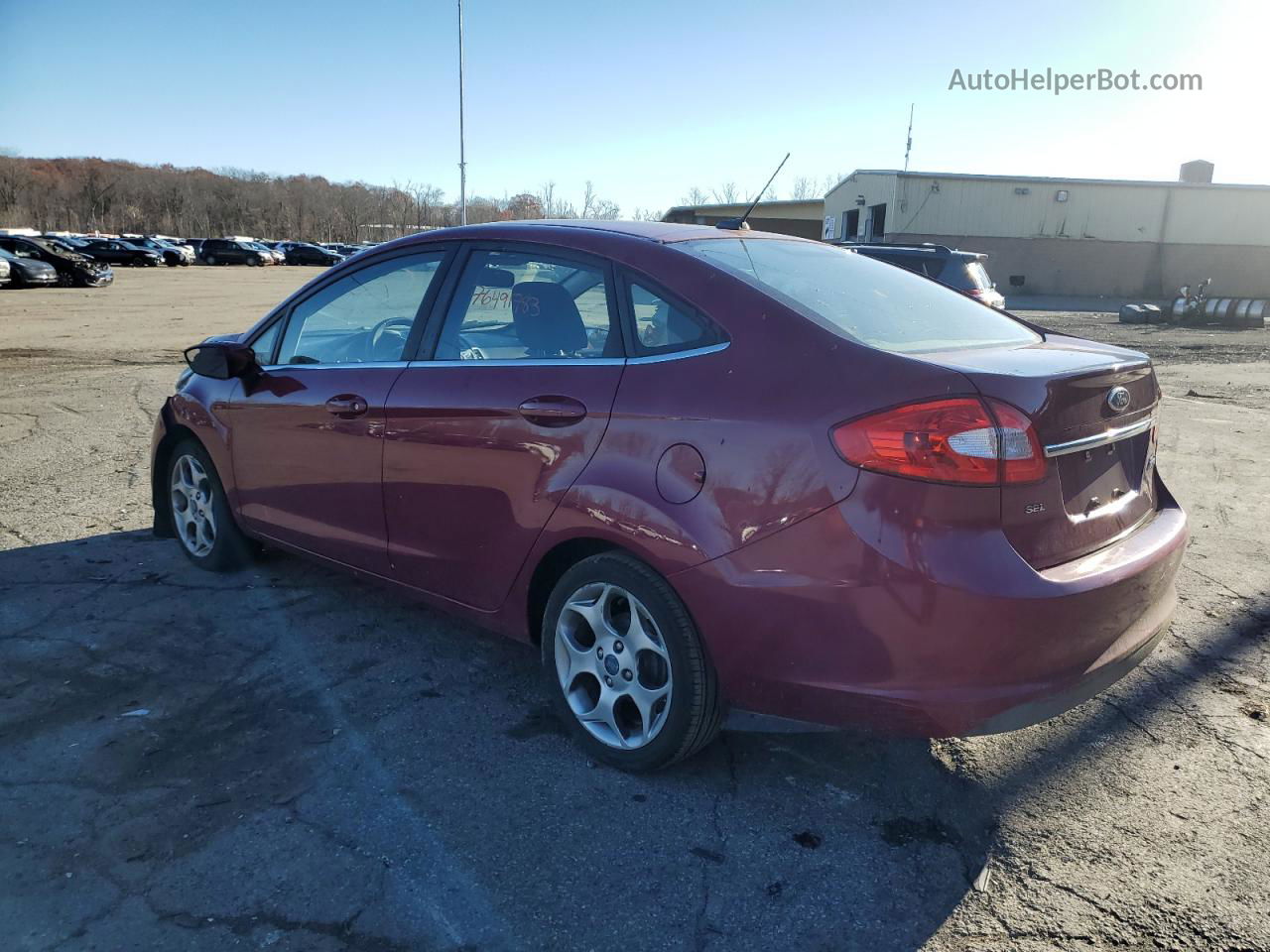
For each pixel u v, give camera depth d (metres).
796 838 2.63
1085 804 2.80
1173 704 3.41
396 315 3.63
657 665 2.85
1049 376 2.46
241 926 2.25
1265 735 3.20
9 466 6.72
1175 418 9.34
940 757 3.06
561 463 2.91
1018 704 2.39
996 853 2.58
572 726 3.05
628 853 2.55
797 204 52.47
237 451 4.21
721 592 2.57
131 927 2.24
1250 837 2.64
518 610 3.19
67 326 18.31
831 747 3.12
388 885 2.41
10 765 2.92
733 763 3.02
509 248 3.34
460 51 30.62
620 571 2.80
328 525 3.83
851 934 2.27
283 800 2.77
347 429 3.62
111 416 8.71
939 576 2.31
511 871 2.47
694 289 2.82
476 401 3.15
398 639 3.91
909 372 2.40
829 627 2.43
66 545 4.98
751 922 2.30
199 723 3.20
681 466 2.65
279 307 4.24
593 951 2.20
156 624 4.00
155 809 2.71
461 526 3.26
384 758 3.01
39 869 2.44
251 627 3.99
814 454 2.43
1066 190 36.28
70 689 3.41
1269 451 7.71
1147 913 2.34
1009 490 2.36
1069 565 2.52
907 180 36.16
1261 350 17.42
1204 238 36.66
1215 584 4.60
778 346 2.60
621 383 2.82
